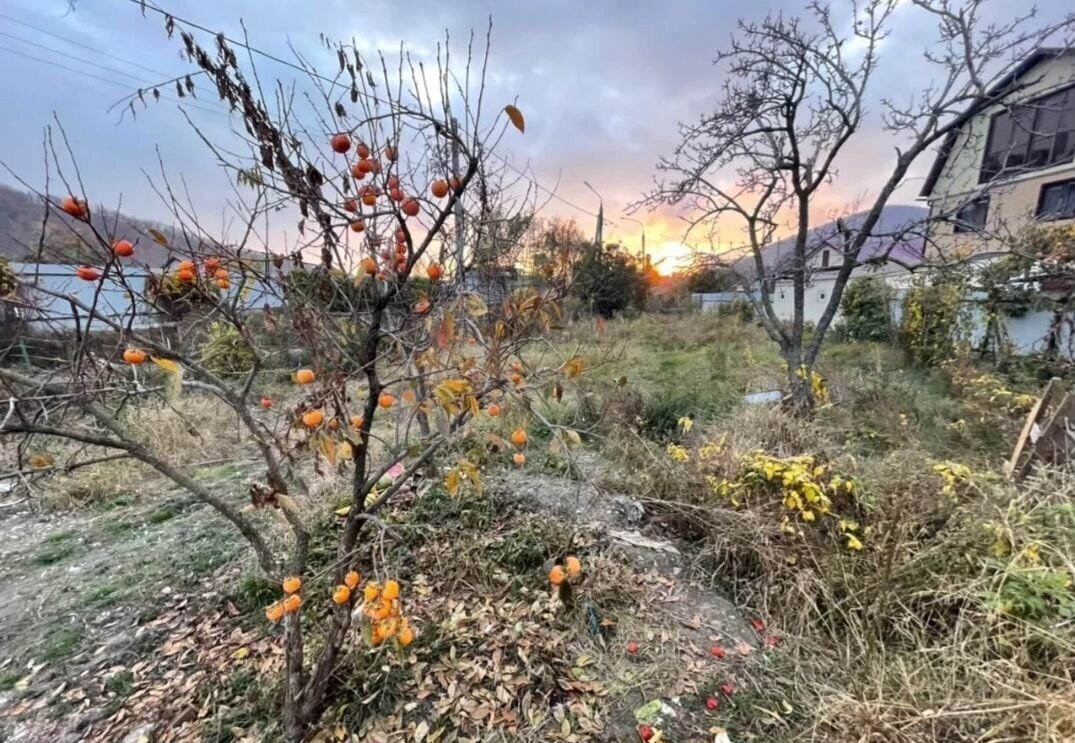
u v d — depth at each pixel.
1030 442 3.10
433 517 2.97
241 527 1.62
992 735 1.55
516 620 2.21
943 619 2.02
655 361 8.10
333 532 2.86
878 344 8.99
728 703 1.82
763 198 5.84
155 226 1.58
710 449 3.41
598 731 1.72
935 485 2.63
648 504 3.21
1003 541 2.13
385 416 4.37
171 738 1.73
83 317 1.35
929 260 5.95
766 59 5.29
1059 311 5.96
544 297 2.01
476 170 1.66
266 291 1.58
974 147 6.29
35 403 1.34
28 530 3.32
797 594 2.31
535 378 1.90
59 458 3.85
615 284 13.85
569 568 1.50
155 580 2.62
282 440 1.55
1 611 2.44
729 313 14.09
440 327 1.49
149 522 3.39
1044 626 1.77
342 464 1.85
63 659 2.11
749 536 2.59
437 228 1.58
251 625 2.26
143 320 1.50
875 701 1.70
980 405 4.63
